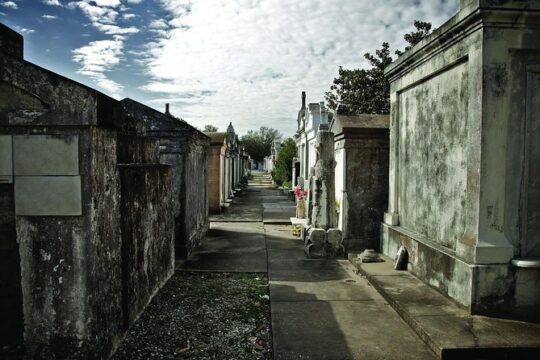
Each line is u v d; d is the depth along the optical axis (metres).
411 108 5.96
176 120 6.85
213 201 13.32
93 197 3.03
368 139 7.28
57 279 3.02
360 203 7.33
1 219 3.03
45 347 3.05
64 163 2.97
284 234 9.56
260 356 3.50
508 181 4.00
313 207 7.36
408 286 4.98
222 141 13.87
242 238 9.01
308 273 6.04
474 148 4.05
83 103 2.96
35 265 3.03
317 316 4.32
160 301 4.74
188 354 3.50
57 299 3.03
